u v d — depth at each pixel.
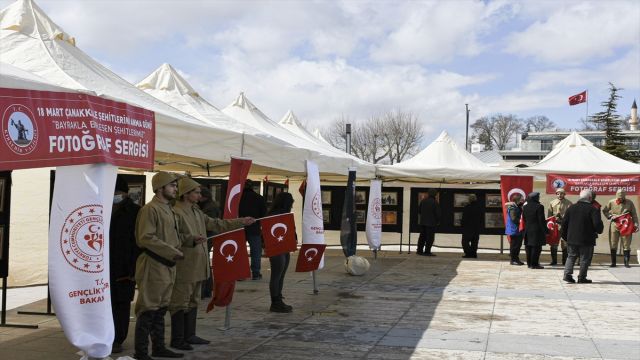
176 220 6.50
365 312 9.35
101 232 5.30
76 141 4.99
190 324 7.14
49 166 4.74
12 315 8.88
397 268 15.12
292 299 10.41
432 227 18.38
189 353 6.79
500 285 12.40
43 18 7.51
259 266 12.68
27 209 11.95
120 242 6.55
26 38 7.16
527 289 11.91
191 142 7.20
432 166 18.23
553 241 16.17
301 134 17.89
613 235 15.96
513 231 16.08
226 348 7.05
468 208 18.08
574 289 11.98
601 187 16.80
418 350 7.09
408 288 11.84
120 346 6.70
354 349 7.09
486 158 68.19
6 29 7.22
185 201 6.83
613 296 11.16
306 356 6.76
